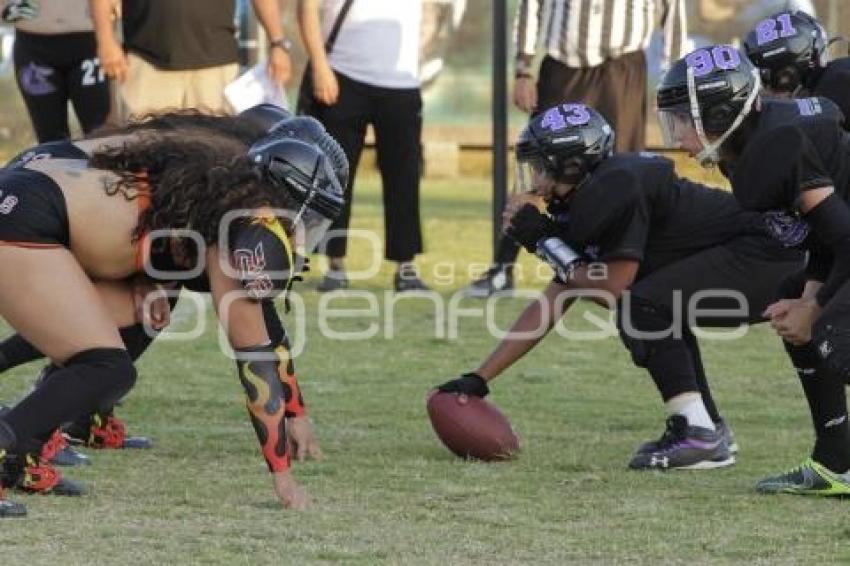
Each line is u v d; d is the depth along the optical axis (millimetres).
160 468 15633
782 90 16438
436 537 13062
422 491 14758
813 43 16328
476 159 44469
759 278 15891
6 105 40250
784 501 14523
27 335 13617
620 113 25531
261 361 13656
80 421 16219
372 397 19438
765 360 22156
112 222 13539
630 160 15891
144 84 24812
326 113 26125
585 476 15492
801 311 13883
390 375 20797
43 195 13500
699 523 13672
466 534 13188
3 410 14914
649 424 18078
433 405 16172
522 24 25781
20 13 26484
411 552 12586
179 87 24875
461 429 16016
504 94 27156
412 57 26312
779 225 14055
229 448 16609
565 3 25375
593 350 22656
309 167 13188
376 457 16219
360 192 40281
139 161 13578
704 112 13898
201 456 16219
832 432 14656
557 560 12453
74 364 13625
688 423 15906
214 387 19922
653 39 35562
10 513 13492
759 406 19141
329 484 14992
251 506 14062
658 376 16016
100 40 24766
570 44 25375
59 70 26828
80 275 13617
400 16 26156
